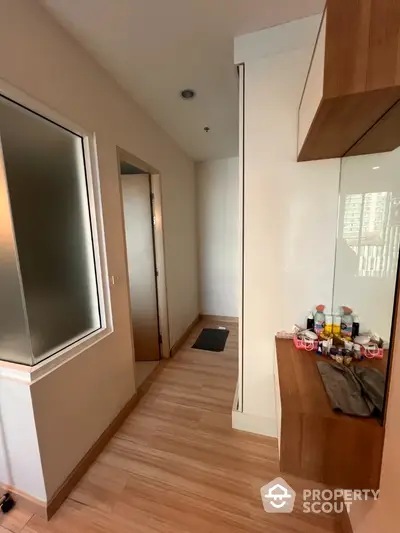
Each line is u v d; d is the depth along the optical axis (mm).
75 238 1687
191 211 4039
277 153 1647
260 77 1598
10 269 1310
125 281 2148
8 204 1256
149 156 2586
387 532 893
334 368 1354
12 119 1270
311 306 1742
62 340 1590
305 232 1683
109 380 1918
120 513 1384
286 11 1407
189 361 3062
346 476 1044
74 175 1670
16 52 1216
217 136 3115
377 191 1327
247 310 1860
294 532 1279
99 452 1768
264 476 1580
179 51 1688
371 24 762
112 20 1428
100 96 1813
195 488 1512
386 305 1188
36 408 1295
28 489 1389
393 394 894
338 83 814
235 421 1972
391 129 1094
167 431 1967
